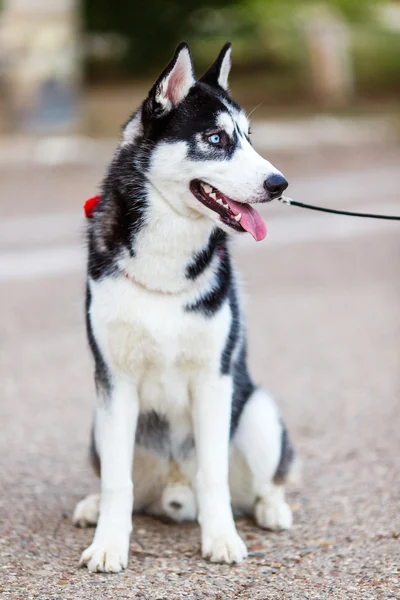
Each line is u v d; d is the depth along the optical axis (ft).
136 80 95.04
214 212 14.76
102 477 14.96
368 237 43.34
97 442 15.66
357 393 24.47
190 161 14.79
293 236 43.34
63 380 25.43
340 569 14.42
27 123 65.51
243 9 98.84
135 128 15.55
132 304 14.53
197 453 15.40
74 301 32.17
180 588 13.67
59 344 28.50
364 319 31.40
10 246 39.93
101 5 93.81
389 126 72.33
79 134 66.64
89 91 88.22
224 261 15.40
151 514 17.16
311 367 26.66
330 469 19.29
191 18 96.22
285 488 18.31
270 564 14.71
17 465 19.27
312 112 78.28
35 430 21.58
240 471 16.53
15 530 15.83
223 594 13.46
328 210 17.17
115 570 14.24
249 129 15.83
